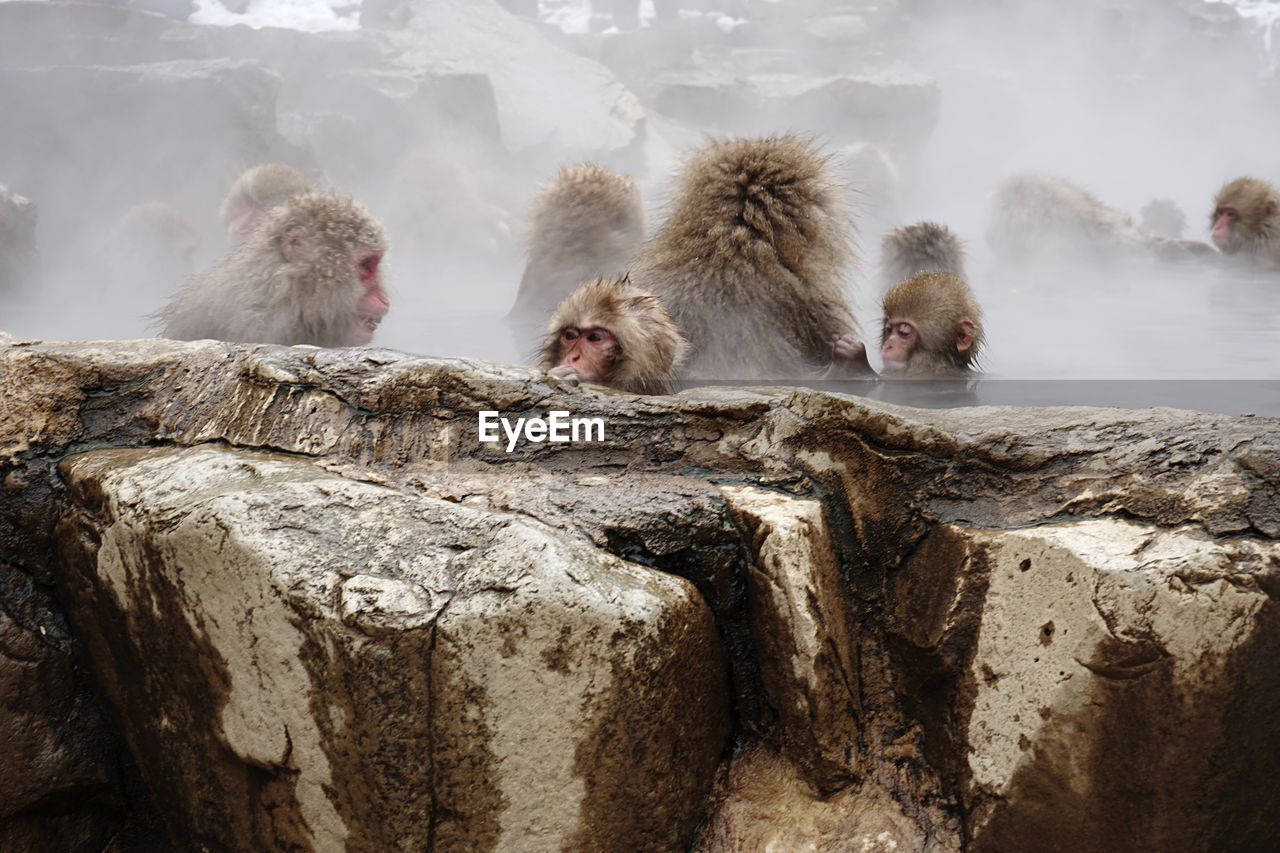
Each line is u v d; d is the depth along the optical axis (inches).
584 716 105.3
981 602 111.4
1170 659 100.0
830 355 218.2
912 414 125.9
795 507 116.9
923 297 227.6
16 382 134.8
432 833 106.7
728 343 207.9
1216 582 99.0
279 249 226.1
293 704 108.3
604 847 109.0
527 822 106.7
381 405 126.7
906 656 117.5
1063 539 106.6
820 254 221.5
